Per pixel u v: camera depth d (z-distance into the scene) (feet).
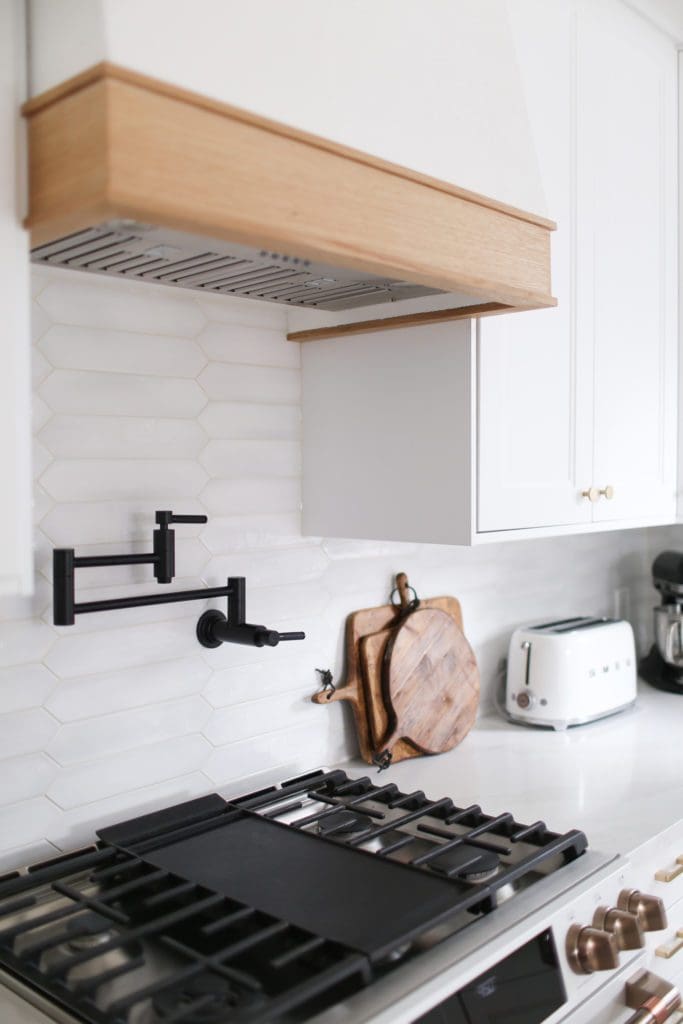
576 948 4.22
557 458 5.70
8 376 3.10
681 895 5.43
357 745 6.35
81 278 4.65
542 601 8.15
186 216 3.05
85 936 3.90
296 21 3.58
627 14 6.30
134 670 4.94
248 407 5.49
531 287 4.62
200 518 4.80
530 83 5.41
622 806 5.46
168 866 4.33
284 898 3.96
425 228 3.98
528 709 7.18
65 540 4.62
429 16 4.23
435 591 6.96
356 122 3.75
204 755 5.31
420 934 3.64
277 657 5.73
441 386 5.12
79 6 3.03
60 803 4.64
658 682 8.46
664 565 8.44
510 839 4.83
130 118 2.90
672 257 6.90
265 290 4.89
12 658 4.43
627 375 6.39
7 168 3.10
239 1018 3.14
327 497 5.72
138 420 4.92
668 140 6.83
